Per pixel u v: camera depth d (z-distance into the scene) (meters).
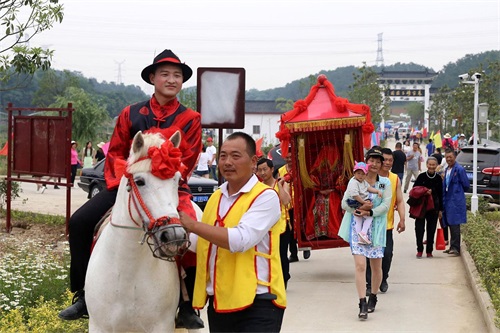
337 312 8.91
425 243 13.82
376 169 8.55
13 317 7.69
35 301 8.43
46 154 14.01
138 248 4.99
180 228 4.55
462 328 8.17
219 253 4.89
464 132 47.69
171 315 5.31
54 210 18.48
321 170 11.21
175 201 4.74
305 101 10.88
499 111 40.59
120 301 5.12
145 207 4.69
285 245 9.02
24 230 14.76
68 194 13.79
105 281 5.13
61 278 9.27
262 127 65.62
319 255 13.16
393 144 64.31
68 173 13.67
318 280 10.85
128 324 5.20
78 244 5.77
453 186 12.80
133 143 4.84
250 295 4.76
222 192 4.99
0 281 9.05
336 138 11.07
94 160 29.17
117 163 5.10
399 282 10.66
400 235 15.54
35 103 50.25
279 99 67.75
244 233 4.70
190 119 5.94
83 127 36.66
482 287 9.46
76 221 5.75
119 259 5.05
